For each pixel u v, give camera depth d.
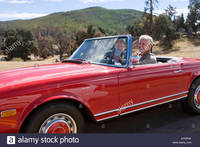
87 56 3.32
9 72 2.72
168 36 34.31
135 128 3.29
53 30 93.12
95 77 2.46
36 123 2.09
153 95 3.03
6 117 1.96
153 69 2.99
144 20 35.94
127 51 2.80
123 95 2.71
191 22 39.31
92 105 2.46
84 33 48.78
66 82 2.26
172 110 4.11
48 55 52.50
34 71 2.61
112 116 2.65
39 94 2.10
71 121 2.35
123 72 2.69
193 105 3.68
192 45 31.19
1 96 1.94
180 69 3.38
